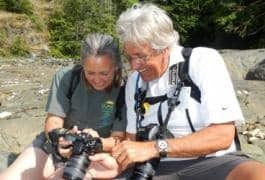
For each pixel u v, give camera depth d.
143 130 3.02
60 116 3.38
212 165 2.90
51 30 22.23
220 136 2.82
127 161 2.84
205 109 2.85
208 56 2.94
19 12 22.02
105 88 3.30
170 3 25.67
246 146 4.75
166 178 3.02
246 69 9.73
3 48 19.83
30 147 3.36
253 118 5.61
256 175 2.65
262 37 22.42
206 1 24.84
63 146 2.93
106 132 3.39
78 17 22.42
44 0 24.16
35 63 14.06
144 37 2.78
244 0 23.34
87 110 3.36
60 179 3.08
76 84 3.35
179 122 2.94
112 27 22.59
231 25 22.66
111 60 3.12
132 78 3.14
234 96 2.91
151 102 3.02
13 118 5.50
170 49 2.96
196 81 2.90
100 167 3.04
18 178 3.18
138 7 2.87
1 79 10.02
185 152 2.82
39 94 7.12
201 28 25.73
